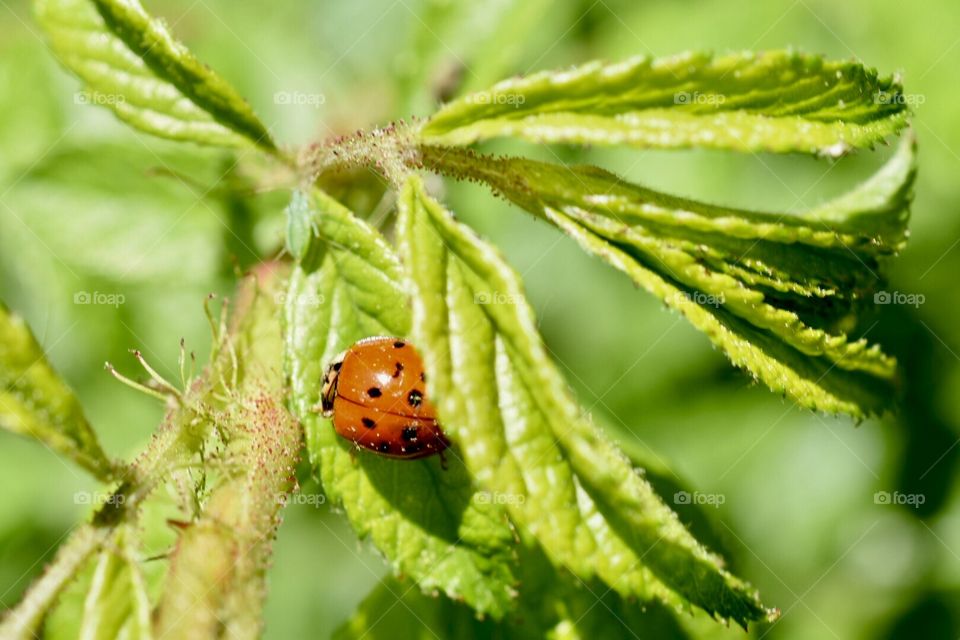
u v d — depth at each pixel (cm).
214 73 16
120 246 18
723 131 15
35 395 15
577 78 15
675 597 15
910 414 23
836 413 16
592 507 15
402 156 16
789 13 22
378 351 16
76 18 16
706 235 16
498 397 15
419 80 19
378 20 20
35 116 19
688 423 23
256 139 17
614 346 23
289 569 22
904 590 23
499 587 16
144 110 16
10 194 18
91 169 18
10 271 19
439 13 19
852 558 23
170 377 20
